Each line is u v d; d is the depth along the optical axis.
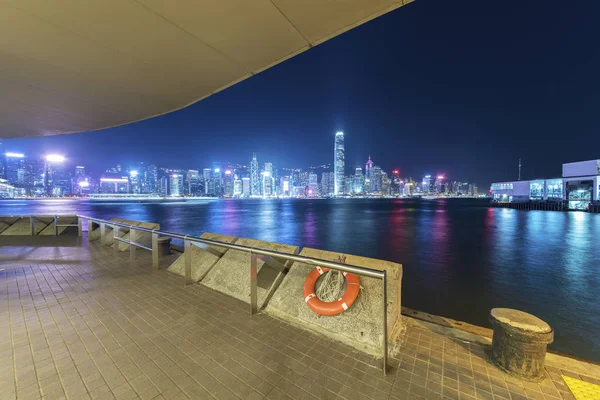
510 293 9.43
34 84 5.81
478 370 2.43
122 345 2.80
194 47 4.36
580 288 9.98
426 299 8.89
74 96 6.53
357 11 3.45
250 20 3.66
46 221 10.57
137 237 7.46
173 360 2.56
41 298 4.03
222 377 2.34
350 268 2.57
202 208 80.75
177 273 5.28
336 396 2.13
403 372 2.41
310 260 2.84
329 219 42.81
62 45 4.29
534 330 2.22
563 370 2.41
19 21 3.64
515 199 84.94
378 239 22.62
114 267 5.73
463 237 23.61
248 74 5.38
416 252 17.05
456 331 3.05
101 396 2.10
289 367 2.48
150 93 6.34
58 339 2.91
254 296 3.54
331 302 3.13
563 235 24.70
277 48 4.41
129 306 3.77
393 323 2.91
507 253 16.59
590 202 56.81
